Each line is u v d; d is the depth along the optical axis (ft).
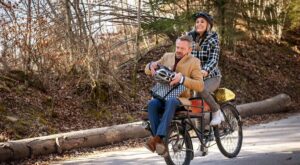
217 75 27.89
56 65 47.39
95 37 51.13
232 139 29.25
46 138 33.17
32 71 45.01
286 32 99.66
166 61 24.26
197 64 23.75
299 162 25.91
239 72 74.28
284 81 80.18
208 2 63.36
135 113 48.32
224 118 28.43
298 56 92.63
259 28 71.56
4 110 38.22
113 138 37.22
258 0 73.61
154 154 31.58
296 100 75.92
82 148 35.06
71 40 48.62
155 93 23.32
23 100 41.01
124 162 29.22
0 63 43.91
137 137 39.24
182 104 23.04
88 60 47.93
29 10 44.98
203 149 25.85
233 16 64.03
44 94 43.80
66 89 46.14
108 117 45.16
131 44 65.26
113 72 51.57
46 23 46.37
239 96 68.64
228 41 67.56
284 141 34.53
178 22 60.08
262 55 85.30
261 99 70.79
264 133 40.14
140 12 62.08
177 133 23.62
